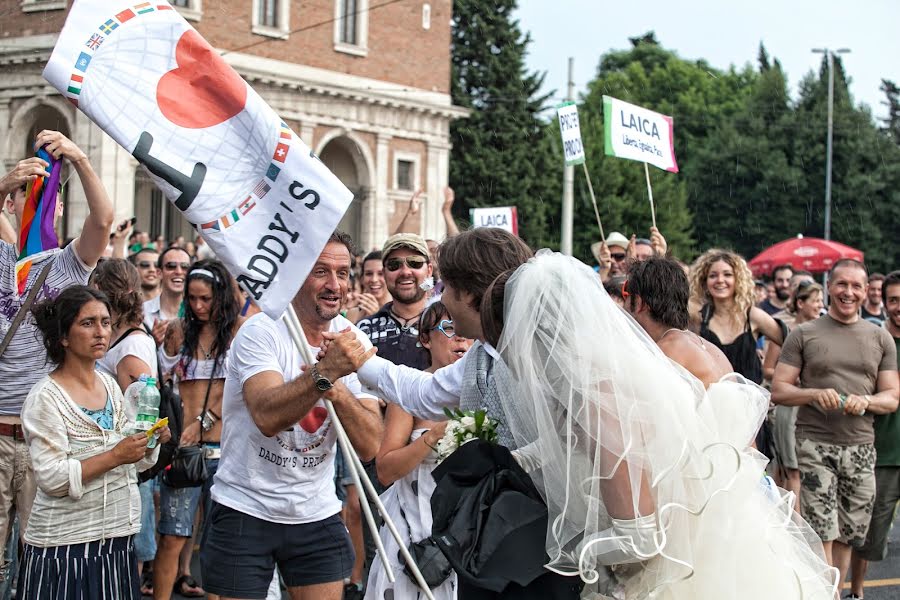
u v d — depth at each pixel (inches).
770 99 2202.3
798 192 2095.2
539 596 114.7
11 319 200.8
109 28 129.8
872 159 2091.5
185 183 130.8
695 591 116.3
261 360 159.8
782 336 277.9
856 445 260.4
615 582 115.6
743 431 125.1
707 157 2166.6
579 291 114.5
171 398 219.3
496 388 132.4
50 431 174.4
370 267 332.2
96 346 179.3
